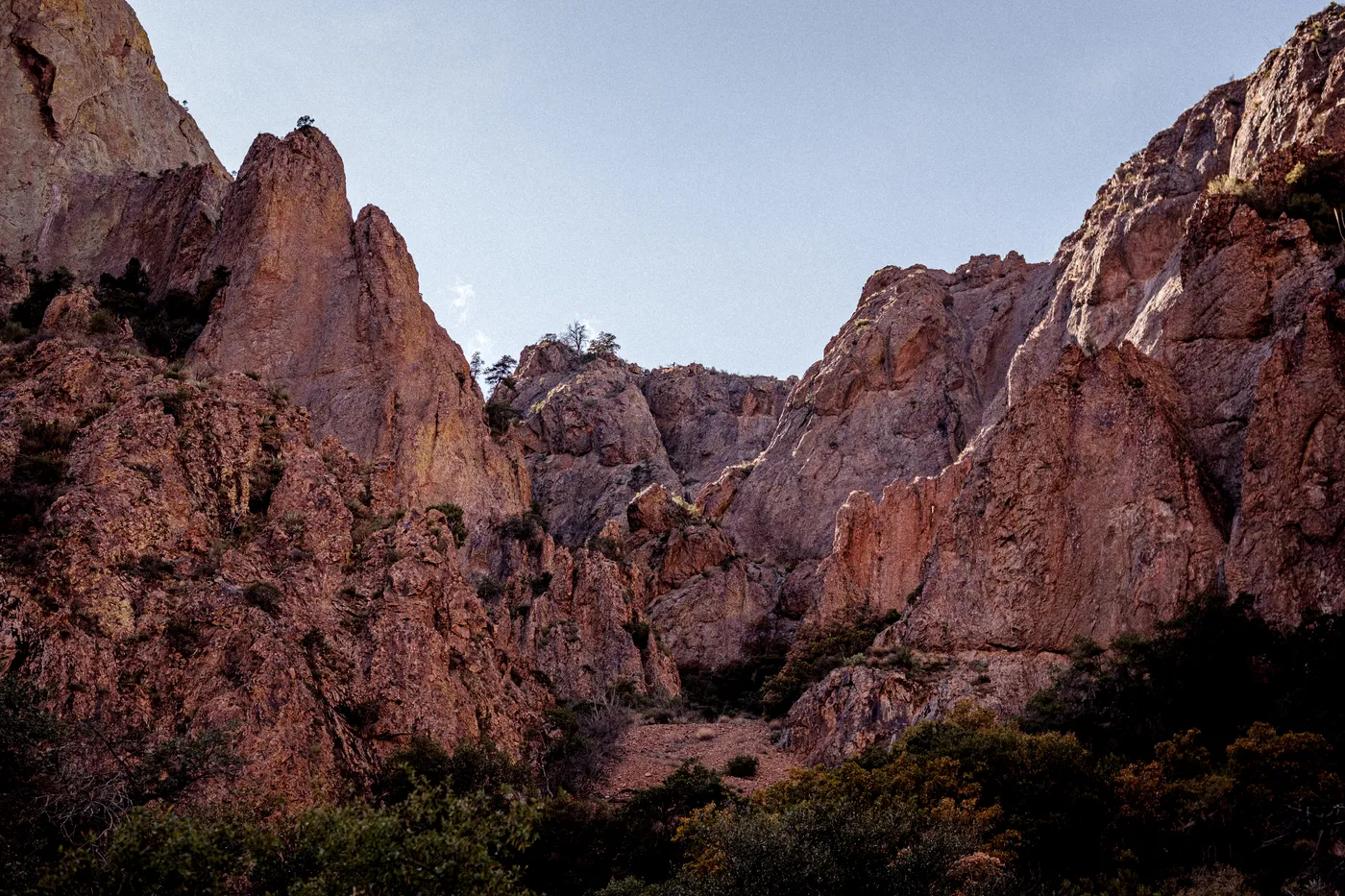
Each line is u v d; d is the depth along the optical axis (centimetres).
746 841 3083
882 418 10756
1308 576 4756
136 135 11788
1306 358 5225
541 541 8031
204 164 10494
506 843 2373
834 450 10656
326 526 4872
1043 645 5394
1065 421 5919
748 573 9131
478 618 4997
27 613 3731
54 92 11000
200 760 3203
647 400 14512
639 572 8150
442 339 9312
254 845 2319
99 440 4597
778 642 8419
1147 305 7694
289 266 8900
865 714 5172
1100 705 4666
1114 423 5778
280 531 4691
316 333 8656
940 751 4012
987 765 3778
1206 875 3197
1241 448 5528
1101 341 8319
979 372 10900
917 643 5753
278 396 6075
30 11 11388
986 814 3441
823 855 3017
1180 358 6162
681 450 13725
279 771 3694
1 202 10106
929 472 10006
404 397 8350
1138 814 3475
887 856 3064
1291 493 4972
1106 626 5288
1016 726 4509
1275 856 3269
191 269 9362
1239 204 6469
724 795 4122
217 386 5856
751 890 2953
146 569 4169
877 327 11431
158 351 8275
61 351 5372
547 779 4609
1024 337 10675
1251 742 3528
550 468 12525
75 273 9831
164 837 2245
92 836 2377
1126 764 3953
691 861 3522
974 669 5359
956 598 5753
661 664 7244
